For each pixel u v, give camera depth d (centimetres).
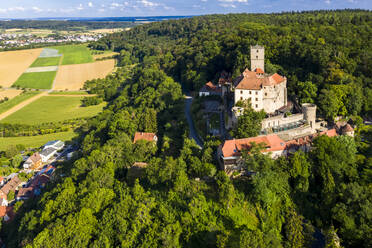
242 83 12088
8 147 17850
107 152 11481
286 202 8569
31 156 16550
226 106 13012
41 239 7356
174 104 16700
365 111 13838
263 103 12338
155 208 7838
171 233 7100
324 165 9206
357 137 11438
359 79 14988
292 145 9881
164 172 8869
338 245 7619
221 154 9431
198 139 12356
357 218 7825
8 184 14225
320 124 12381
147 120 14362
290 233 7881
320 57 15888
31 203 12106
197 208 7756
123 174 11019
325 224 8469
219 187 8256
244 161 9200
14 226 11094
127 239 7112
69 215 7844
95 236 7662
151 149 12088
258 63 15650
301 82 13988
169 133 13662
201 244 7269
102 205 8456
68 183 10075
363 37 19988
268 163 8738
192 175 9331
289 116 11644
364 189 8400
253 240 6444
